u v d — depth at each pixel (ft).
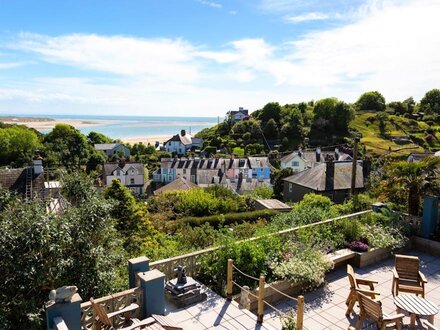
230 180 182.39
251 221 71.82
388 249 32.55
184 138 315.58
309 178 111.14
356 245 31.48
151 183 211.82
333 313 23.34
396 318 18.92
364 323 21.90
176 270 23.67
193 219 66.95
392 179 39.88
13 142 208.54
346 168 112.47
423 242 34.55
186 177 206.08
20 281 19.44
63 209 25.46
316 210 40.96
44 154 204.44
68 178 28.76
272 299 24.81
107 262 23.61
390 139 247.29
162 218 60.39
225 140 273.33
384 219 35.47
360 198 50.85
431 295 25.91
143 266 21.93
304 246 28.50
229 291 23.16
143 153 292.61
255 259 25.91
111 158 249.34
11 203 22.62
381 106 343.05
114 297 19.08
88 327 18.49
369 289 24.47
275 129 268.62
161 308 20.71
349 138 249.96
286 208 79.92
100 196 27.14
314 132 268.41
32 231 19.54
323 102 278.26
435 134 241.14
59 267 20.31
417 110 332.80
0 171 61.93
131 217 45.73
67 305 16.63
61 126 234.17
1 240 19.07
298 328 18.63
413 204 37.70
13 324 19.45
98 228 23.94
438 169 37.19
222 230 36.78
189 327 20.10
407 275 24.73
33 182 61.72
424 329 20.81
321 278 26.25
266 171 195.72
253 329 20.06
